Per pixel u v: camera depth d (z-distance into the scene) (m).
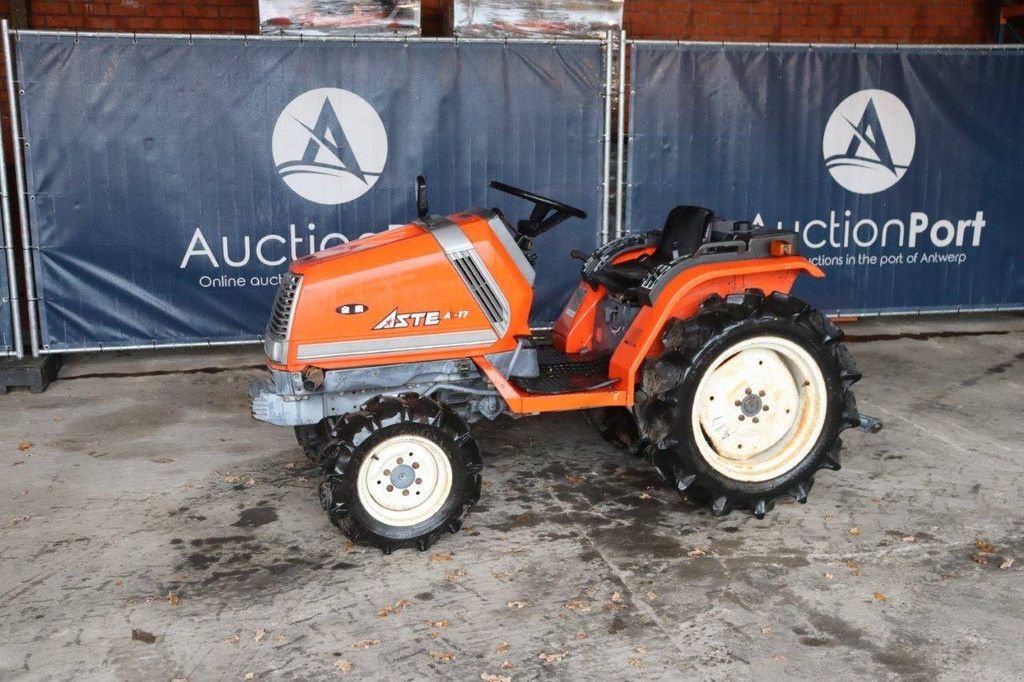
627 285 4.13
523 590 3.27
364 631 3.02
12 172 6.69
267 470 4.37
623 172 6.38
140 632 3.02
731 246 3.95
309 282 3.57
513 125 6.08
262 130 5.84
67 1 6.97
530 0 6.30
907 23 8.29
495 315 3.74
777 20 8.05
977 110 6.72
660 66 6.15
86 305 5.85
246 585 3.31
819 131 6.50
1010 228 6.96
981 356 6.26
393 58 5.87
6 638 2.98
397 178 6.04
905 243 6.82
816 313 3.84
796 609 3.12
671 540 3.64
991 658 2.84
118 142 5.69
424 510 3.56
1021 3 8.09
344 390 3.71
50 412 5.20
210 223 5.89
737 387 3.78
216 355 6.36
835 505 3.94
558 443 4.70
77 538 3.67
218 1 7.16
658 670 2.80
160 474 4.32
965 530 3.69
